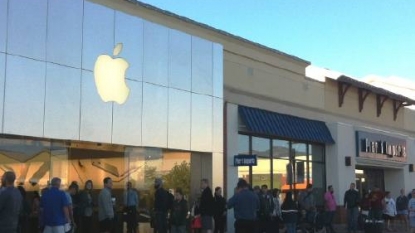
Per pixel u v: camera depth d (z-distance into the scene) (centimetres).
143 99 1708
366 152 2820
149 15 1850
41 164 1455
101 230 1432
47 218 1074
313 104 2617
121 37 1662
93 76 1569
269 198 1752
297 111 2505
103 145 1623
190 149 1848
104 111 1589
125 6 1766
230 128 2052
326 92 2733
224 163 2002
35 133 1407
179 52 1850
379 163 2991
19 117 1375
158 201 1538
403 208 2575
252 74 2262
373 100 3128
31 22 1420
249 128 2080
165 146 1764
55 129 1456
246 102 2214
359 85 2864
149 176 1742
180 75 1844
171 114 1795
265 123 2191
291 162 2416
